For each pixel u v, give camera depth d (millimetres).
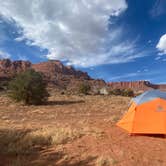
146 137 3471
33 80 10805
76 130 3951
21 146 3020
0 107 9117
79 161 2521
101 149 2936
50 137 3521
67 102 11758
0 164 2406
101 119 5703
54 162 2498
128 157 2631
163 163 2457
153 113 3621
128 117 4055
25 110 8227
